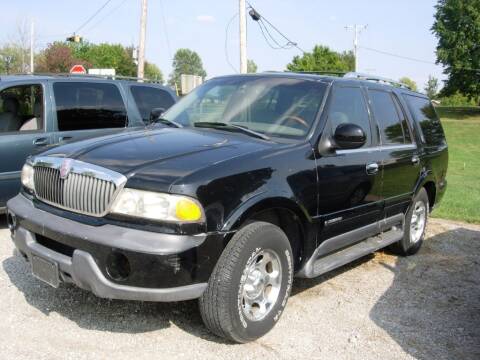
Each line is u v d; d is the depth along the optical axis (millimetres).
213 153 3754
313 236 4293
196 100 5168
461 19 58375
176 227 3273
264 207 3732
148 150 3768
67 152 3826
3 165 6352
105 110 7402
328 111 4586
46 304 4242
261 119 4559
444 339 4125
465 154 31219
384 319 4434
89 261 3336
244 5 17766
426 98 7020
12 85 6668
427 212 6617
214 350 3672
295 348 3805
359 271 5707
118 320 4031
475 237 7609
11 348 3537
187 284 3361
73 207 3588
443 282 5516
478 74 58344
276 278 3973
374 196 5098
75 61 47438
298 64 75312
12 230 4090
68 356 3479
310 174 4160
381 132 5402
